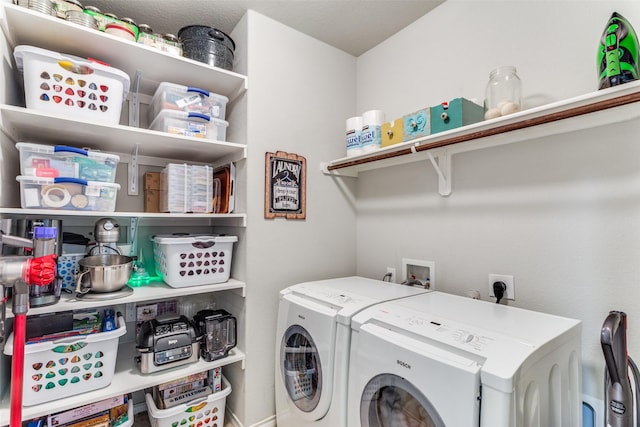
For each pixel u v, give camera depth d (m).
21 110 1.16
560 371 0.97
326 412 1.28
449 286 1.67
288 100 1.91
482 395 0.79
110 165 1.43
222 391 1.67
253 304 1.75
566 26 1.28
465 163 1.62
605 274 1.16
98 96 1.33
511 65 1.45
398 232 1.96
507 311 1.19
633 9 1.11
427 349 0.93
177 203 1.60
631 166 1.11
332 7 1.76
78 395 1.29
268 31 1.83
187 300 2.05
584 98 1.01
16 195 1.39
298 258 1.94
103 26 1.39
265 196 1.79
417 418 0.95
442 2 1.75
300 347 1.49
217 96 1.68
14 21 1.20
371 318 1.16
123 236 1.84
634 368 0.98
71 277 1.57
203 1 1.67
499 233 1.47
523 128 1.22
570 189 1.25
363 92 2.25
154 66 1.58
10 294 1.24
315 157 2.03
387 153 1.68
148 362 1.49
